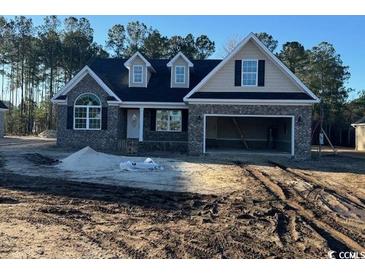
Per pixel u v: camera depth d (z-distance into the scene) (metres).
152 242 7.00
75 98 25.12
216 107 22.55
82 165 16.50
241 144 29.09
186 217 8.81
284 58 60.25
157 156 21.77
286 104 22.06
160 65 30.12
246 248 6.81
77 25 62.09
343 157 25.16
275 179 14.59
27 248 6.47
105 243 6.88
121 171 15.67
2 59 58.94
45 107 58.09
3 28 57.97
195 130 22.72
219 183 13.33
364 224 8.56
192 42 61.22
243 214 9.16
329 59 56.28
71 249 6.52
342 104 56.09
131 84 27.23
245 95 22.41
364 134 36.44
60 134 25.27
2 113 41.12
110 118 25.03
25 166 16.42
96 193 11.20
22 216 8.47
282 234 7.70
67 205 9.66
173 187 12.41
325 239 7.39
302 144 22.11
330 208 10.06
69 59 59.62
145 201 10.30
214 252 6.59
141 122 25.73
